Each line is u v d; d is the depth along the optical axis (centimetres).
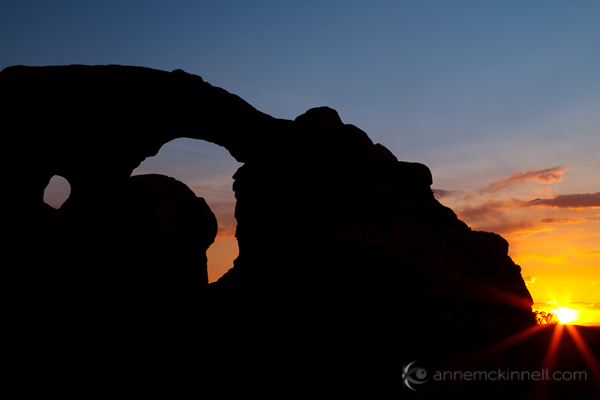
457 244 2423
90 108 2328
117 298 2295
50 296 2073
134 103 2470
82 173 2442
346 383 1554
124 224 2553
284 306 2272
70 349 1828
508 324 2047
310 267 2312
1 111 2038
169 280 2706
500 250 2506
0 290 1919
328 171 2855
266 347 1967
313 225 2614
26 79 2116
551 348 1608
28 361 1681
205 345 2022
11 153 2097
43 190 2433
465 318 1947
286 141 2914
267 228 2908
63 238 2345
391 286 2045
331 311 2103
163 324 2242
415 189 2906
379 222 2469
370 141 2984
